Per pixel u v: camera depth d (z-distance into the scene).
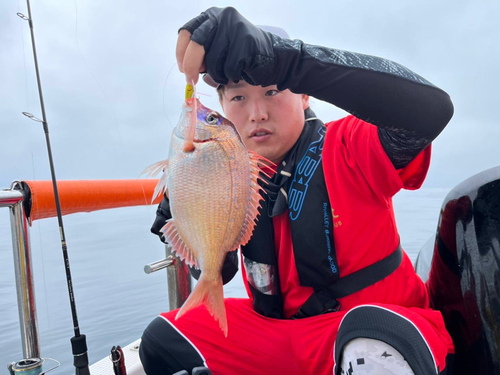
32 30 1.43
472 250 1.40
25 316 1.42
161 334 1.72
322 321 1.51
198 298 1.15
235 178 1.21
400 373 1.06
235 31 1.20
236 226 1.22
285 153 1.72
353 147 1.52
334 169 1.56
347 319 1.22
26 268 1.41
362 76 1.25
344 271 1.54
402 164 1.46
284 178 1.61
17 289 1.42
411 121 1.28
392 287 1.53
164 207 1.65
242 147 1.24
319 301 1.53
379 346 1.10
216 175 1.20
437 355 1.16
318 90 1.29
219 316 1.15
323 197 1.54
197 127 1.19
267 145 1.66
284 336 1.57
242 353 1.63
